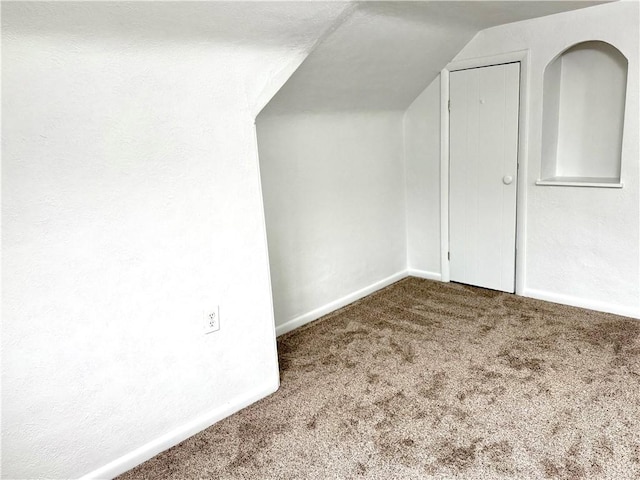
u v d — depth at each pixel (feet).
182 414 6.46
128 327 5.79
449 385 7.33
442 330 9.33
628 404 6.53
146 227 5.81
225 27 5.55
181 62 5.71
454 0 7.29
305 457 5.95
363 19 7.29
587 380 7.19
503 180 10.53
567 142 10.36
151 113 5.65
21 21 4.33
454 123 11.08
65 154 5.06
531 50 9.52
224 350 6.82
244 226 6.86
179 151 5.99
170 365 6.25
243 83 6.48
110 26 4.80
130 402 5.92
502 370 7.66
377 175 11.54
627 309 9.27
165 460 6.07
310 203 9.96
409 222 12.67
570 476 5.33
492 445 5.92
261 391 7.33
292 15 5.82
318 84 8.60
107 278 5.55
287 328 9.78
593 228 9.38
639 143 8.48
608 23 8.46
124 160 5.51
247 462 5.94
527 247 10.48
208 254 6.47
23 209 4.86
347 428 6.46
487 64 10.20
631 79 8.37
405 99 11.39
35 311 5.06
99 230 5.41
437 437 6.15
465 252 11.66
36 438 5.24
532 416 6.42
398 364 8.10
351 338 9.25
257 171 6.93
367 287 11.72
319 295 10.49
